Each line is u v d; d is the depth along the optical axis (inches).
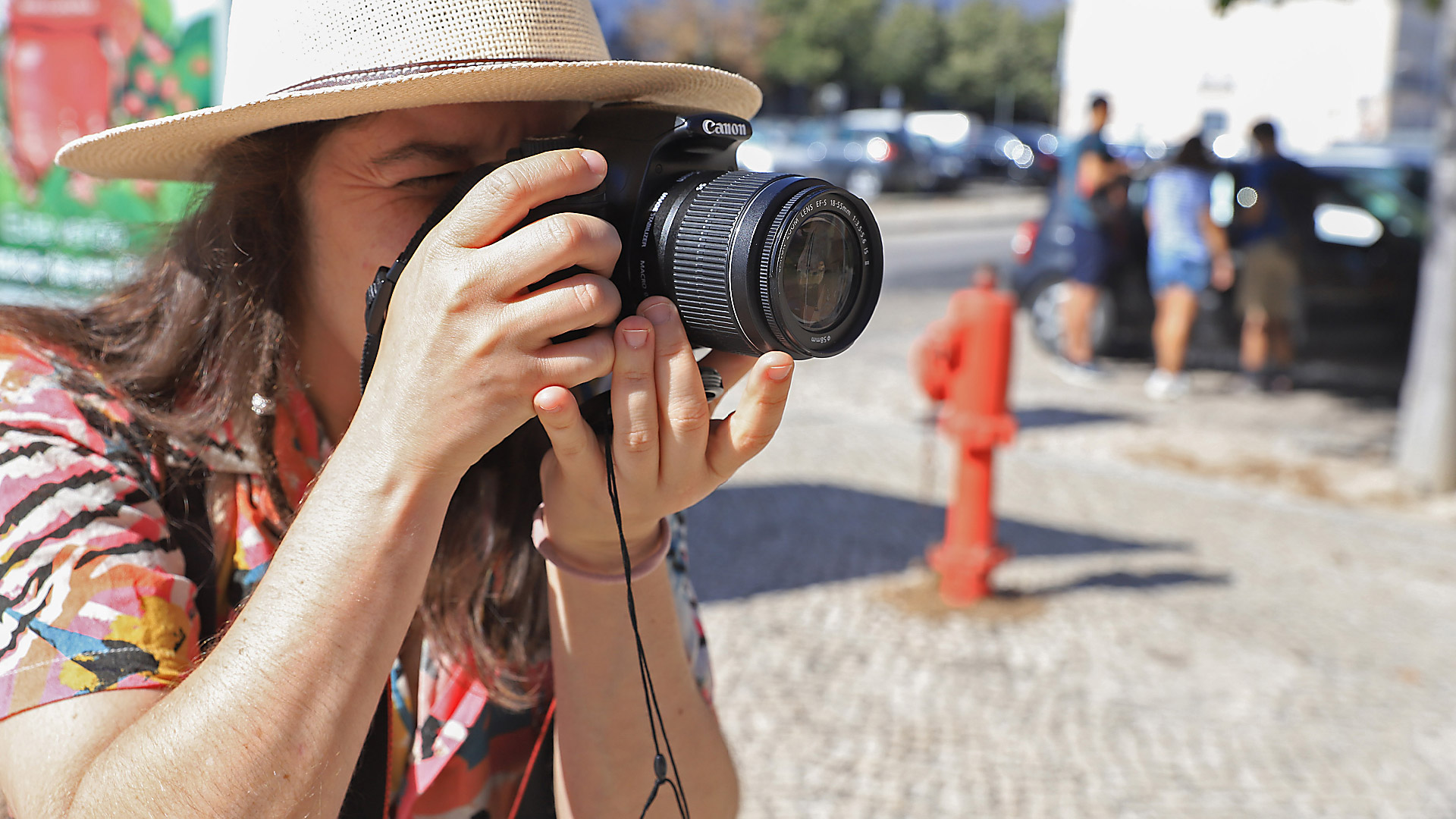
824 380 314.7
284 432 40.3
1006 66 2187.5
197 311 39.2
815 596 164.7
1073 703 135.3
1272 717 133.3
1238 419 285.3
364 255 39.3
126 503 35.1
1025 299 348.2
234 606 38.7
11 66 163.5
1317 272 309.7
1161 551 189.5
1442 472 226.1
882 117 1097.4
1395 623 162.9
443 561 41.9
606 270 33.7
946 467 235.6
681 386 35.2
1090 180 319.0
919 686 138.3
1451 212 220.7
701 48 1585.9
